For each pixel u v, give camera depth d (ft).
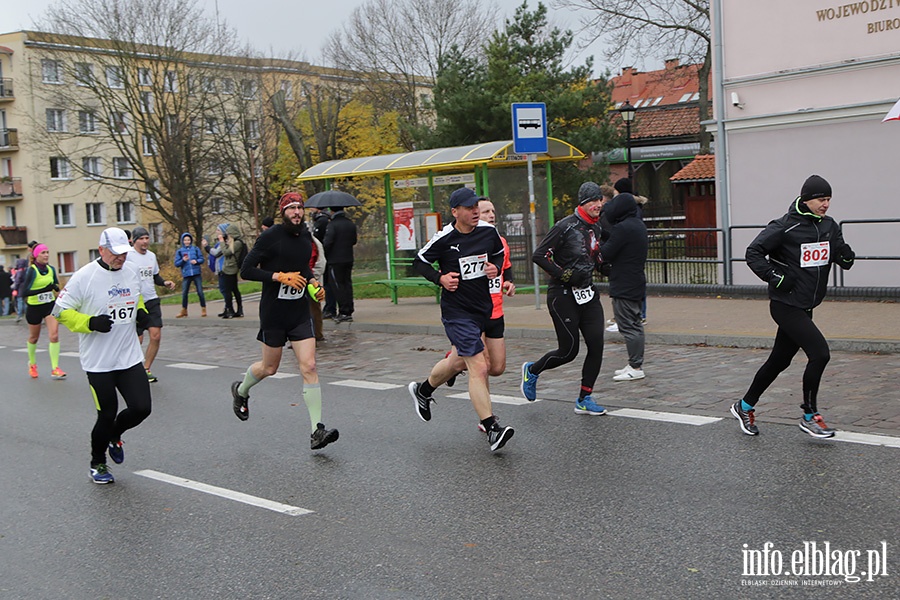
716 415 25.34
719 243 53.67
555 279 26.22
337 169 60.13
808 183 21.45
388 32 153.48
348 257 52.90
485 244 23.26
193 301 84.84
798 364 31.78
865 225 49.67
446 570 15.51
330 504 19.83
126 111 142.41
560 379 32.53
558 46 102.47
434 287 57.41
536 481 20.40
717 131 54.70
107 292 22.18
